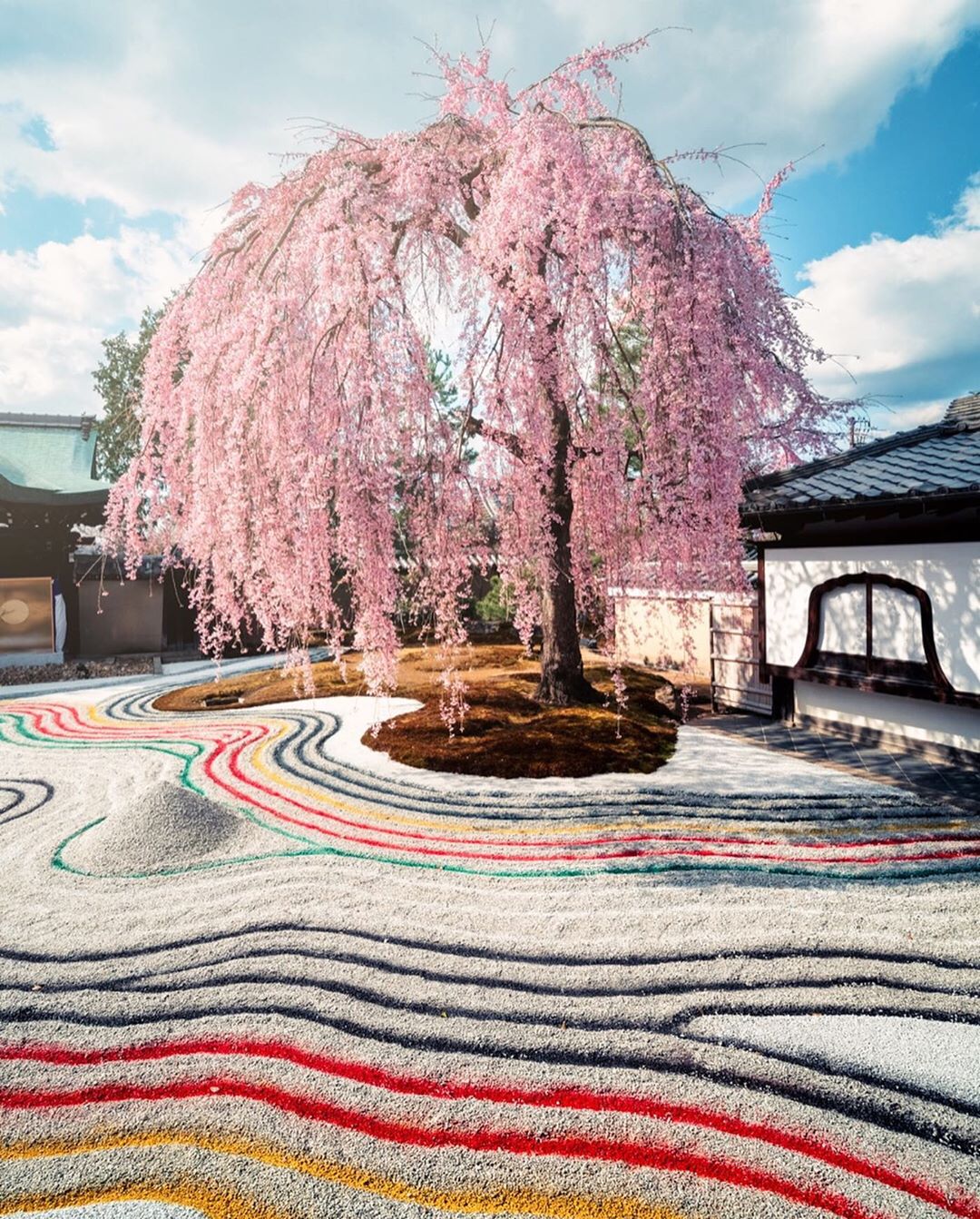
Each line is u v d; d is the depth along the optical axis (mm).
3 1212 2273
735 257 6293
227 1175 2393
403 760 7383
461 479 6355
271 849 5281
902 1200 2250
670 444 6133
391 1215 2238
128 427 8445
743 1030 3084
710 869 4668
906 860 4691
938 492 5824
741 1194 2287
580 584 7297
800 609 8031
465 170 7574
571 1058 2943
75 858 5172
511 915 4152
